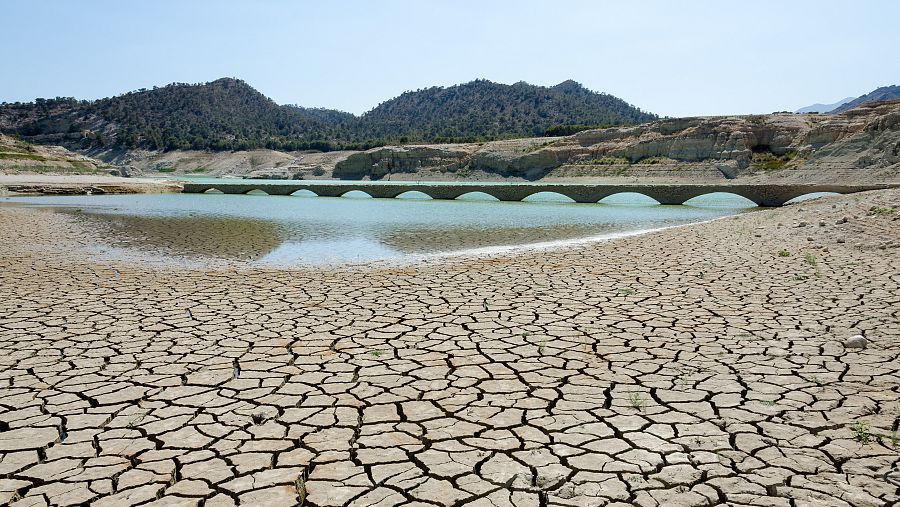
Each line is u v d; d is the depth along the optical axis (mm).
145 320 8156
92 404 5242
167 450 4395
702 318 7961
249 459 4250
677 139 82000
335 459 4242
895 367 5863
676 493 3748
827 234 15211
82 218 26641
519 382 5715
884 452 4184
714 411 4953
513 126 179500
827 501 3615
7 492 3811
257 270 12633
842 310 8117
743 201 44438
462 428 4727
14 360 6426
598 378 5781
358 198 48719
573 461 4172
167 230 21625
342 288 10469
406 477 3988
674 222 25953
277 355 6602
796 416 4816
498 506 3641
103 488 3865
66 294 9938
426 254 15414
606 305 8883
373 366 6215
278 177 123812
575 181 82250
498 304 9055
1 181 55625
